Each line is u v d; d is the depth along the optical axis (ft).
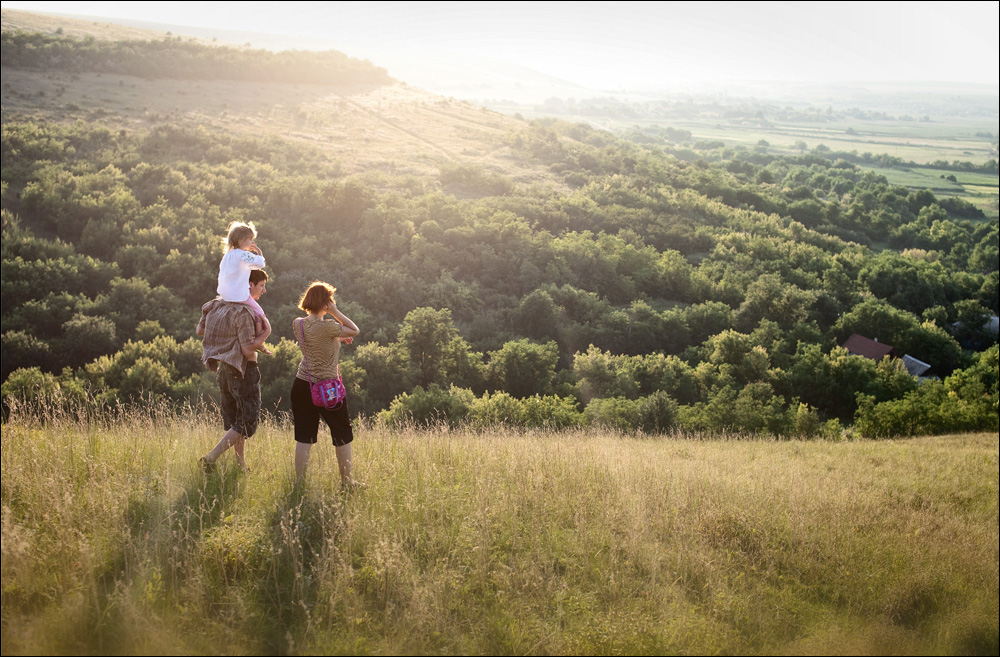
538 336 201.05
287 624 10.97
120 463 15.89
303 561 12.71
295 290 191.72
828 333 212.84
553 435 31.01
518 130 462.19
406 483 16.84
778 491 19.99
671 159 490.08
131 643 10.02
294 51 564.30
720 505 17.63
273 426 23.50
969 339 233.76
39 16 605.73
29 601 10.70
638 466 21.49
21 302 161.58
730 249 281.95
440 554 13.61
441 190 313.12
